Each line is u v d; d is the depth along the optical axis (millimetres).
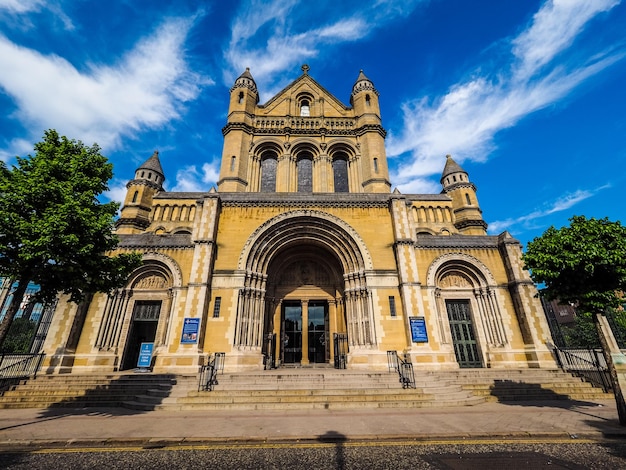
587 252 9398
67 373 15703
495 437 7562
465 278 20766
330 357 20984
